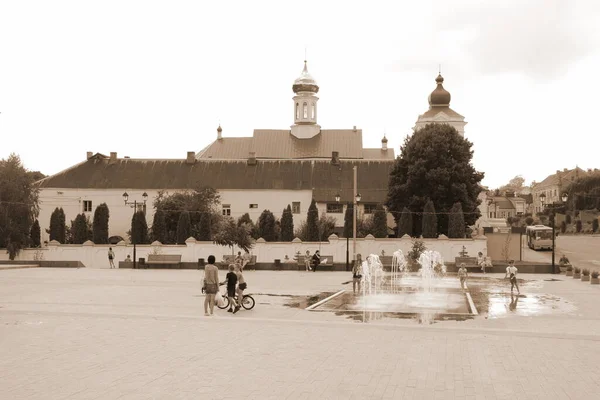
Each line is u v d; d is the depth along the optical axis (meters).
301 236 74.38
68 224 89.31
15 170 66.56
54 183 90.50
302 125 108.88
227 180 91.25
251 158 93.94
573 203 131.12
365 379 11.81
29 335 16.73
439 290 34.53
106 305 24.95
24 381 11.43
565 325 20.61
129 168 93.25
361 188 88.44
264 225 73.12
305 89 109.12
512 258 65.69
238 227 58.53
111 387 11.01
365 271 46.62
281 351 14.60
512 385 11.45
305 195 88.75
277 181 90.44
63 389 10.85
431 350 14.89
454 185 67.56
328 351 14.65
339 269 54.81
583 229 120.25
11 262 58.12
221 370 12.47
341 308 25.30
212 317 20.14
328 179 90.44
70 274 46.19
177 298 28.00
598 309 25.50
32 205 67.44
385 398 10.48
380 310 24.59
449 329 18.00
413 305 26.50
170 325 18.80
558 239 100.50
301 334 17.20
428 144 69.88
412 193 70.50
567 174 176.25
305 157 105.19
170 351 14.48
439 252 61.12
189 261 62.31
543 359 13.88
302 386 11.21
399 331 17.92
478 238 60.81
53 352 14.27
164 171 92.94
